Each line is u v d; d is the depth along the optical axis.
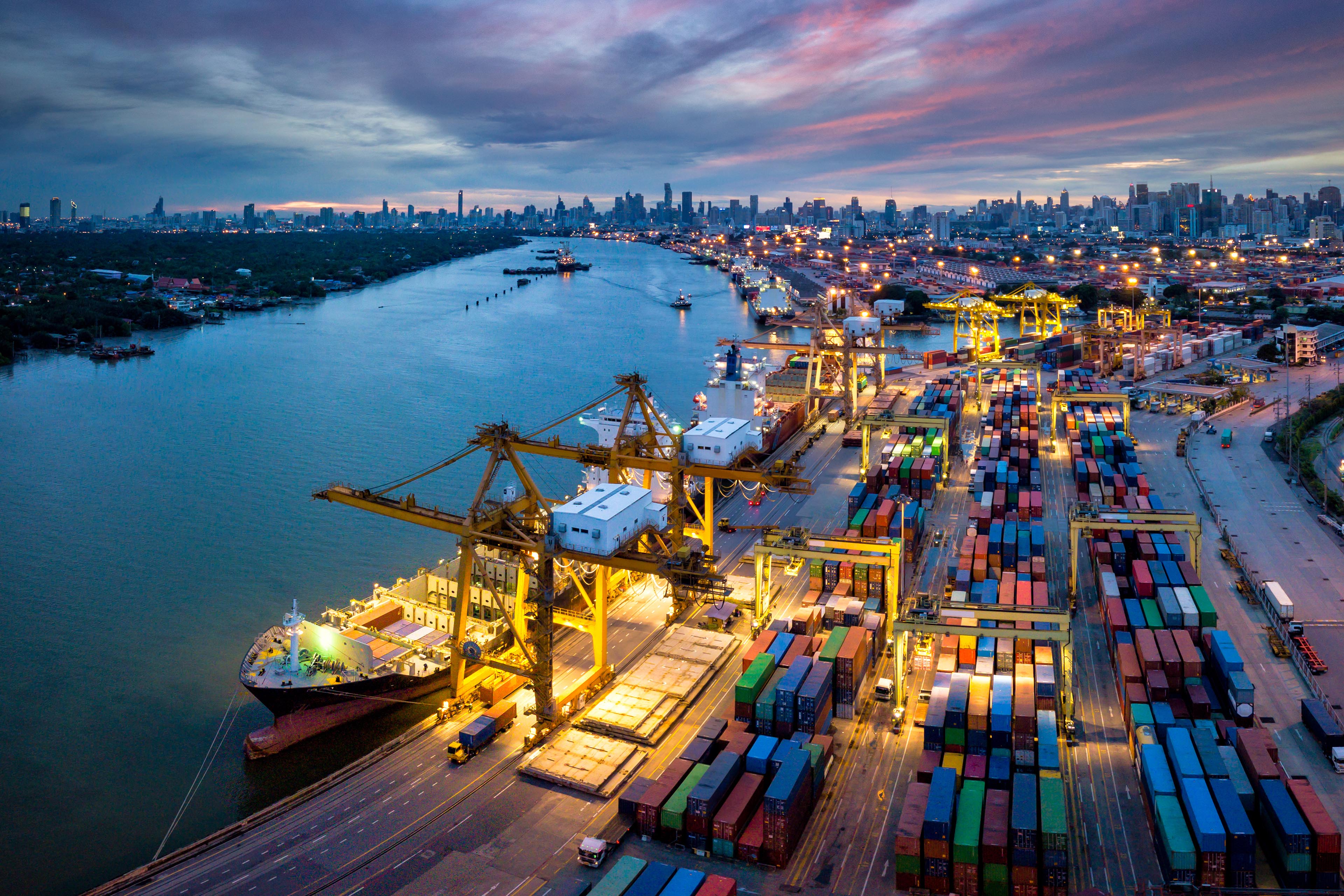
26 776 93.94
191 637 122.69
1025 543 133.75
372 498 105.62
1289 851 68.56
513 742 93.19
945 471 178.50
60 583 138.00
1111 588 116.75
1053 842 68.62
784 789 74.44
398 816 81.06
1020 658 97.44
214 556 148.88
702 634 112.44
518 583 112.44
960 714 83.19
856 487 155.25
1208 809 71.69
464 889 71.62
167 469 195.75
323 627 105.19
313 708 98.44
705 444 126.12
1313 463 188.62
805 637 102.94
